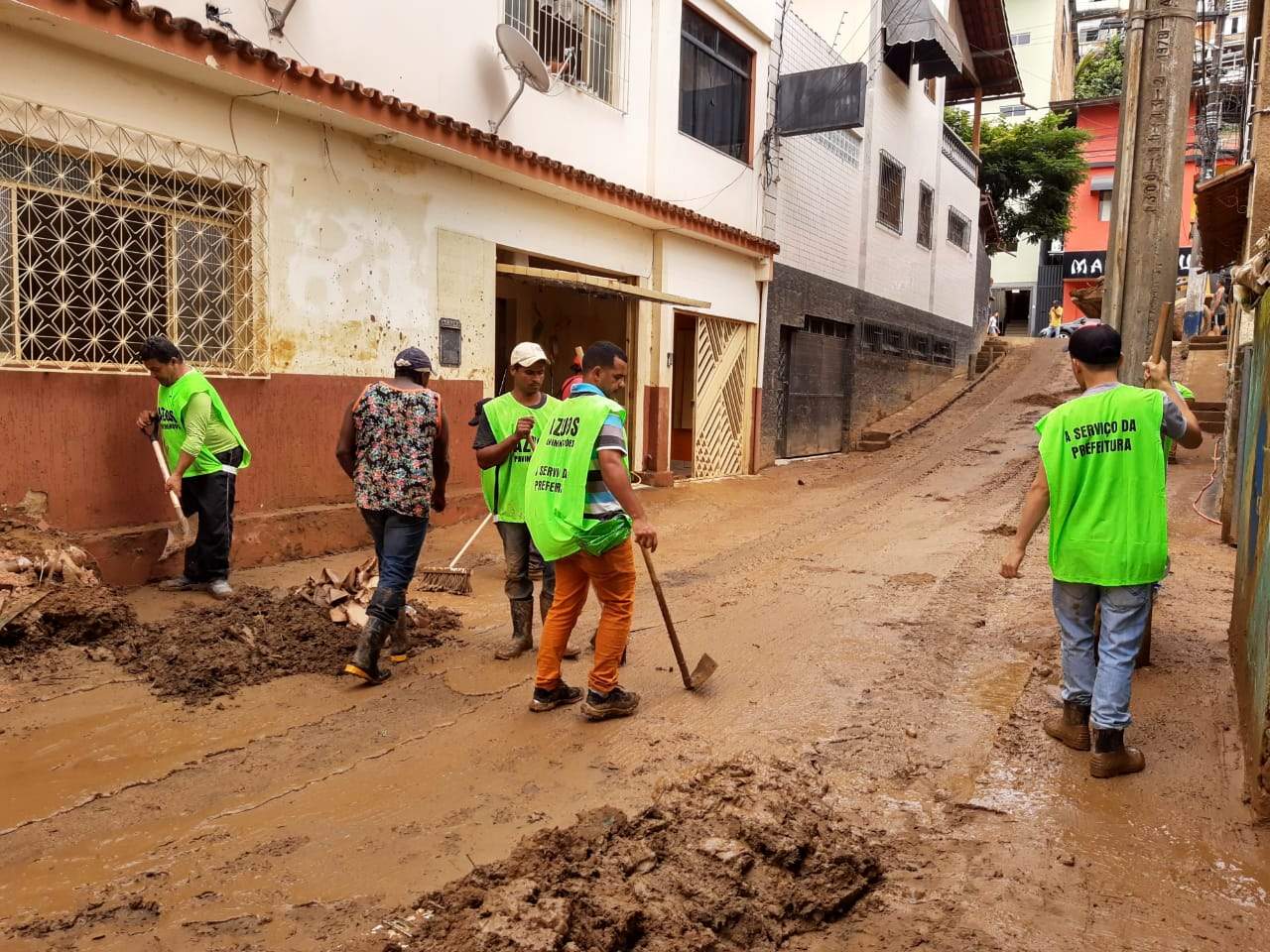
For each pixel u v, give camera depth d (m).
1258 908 2.98
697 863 3.03
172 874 3.04
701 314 13.05
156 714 4.37
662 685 4.94
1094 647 4.36
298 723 4.33
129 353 6.21
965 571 7.71
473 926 2.67
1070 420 4.00
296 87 6.71
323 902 2.88
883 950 2.76
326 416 7.65
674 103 11.95
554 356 13.61
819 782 3.75
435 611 6.02
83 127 5.80
